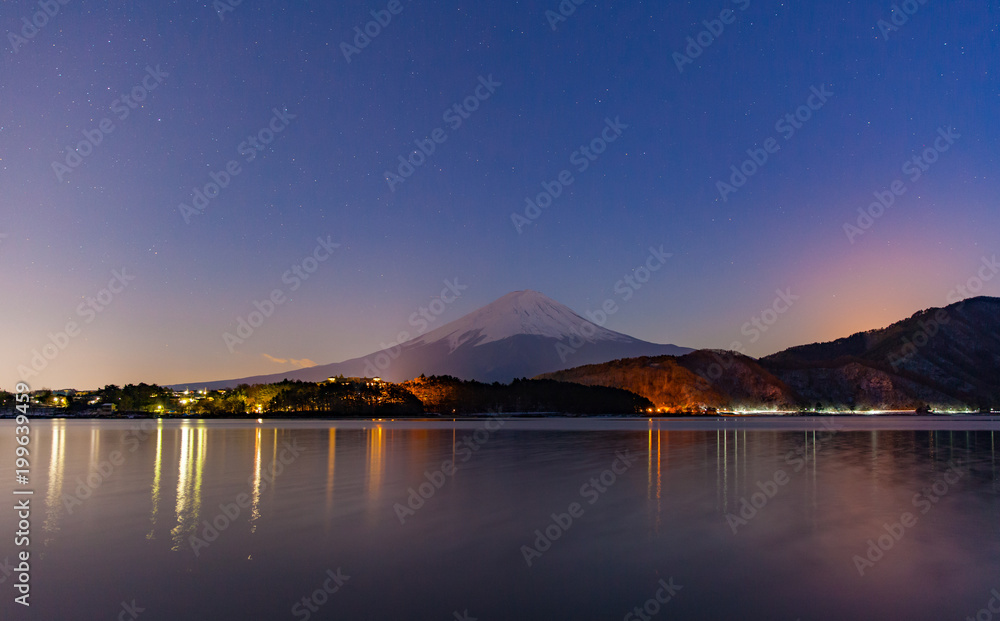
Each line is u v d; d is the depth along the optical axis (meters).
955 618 10.12
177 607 10.38
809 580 11.95
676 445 45.06
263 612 10.19
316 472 27.53
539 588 11.41
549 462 32.16
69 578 11.80
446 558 13.27
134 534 15.23
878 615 10.21
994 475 27.08
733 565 12.86
